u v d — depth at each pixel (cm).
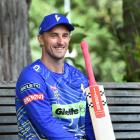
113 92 547
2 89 520
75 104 460
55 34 461
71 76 466
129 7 816
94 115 463
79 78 469
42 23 464
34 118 445
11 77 619
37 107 446
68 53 727
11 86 522
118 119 543
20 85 452
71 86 462
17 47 626
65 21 459
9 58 621
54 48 460
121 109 546
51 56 460
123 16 830
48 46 461
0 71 614
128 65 766
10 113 517
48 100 452
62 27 461
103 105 464
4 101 518
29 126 451
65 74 464
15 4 628
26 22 639
